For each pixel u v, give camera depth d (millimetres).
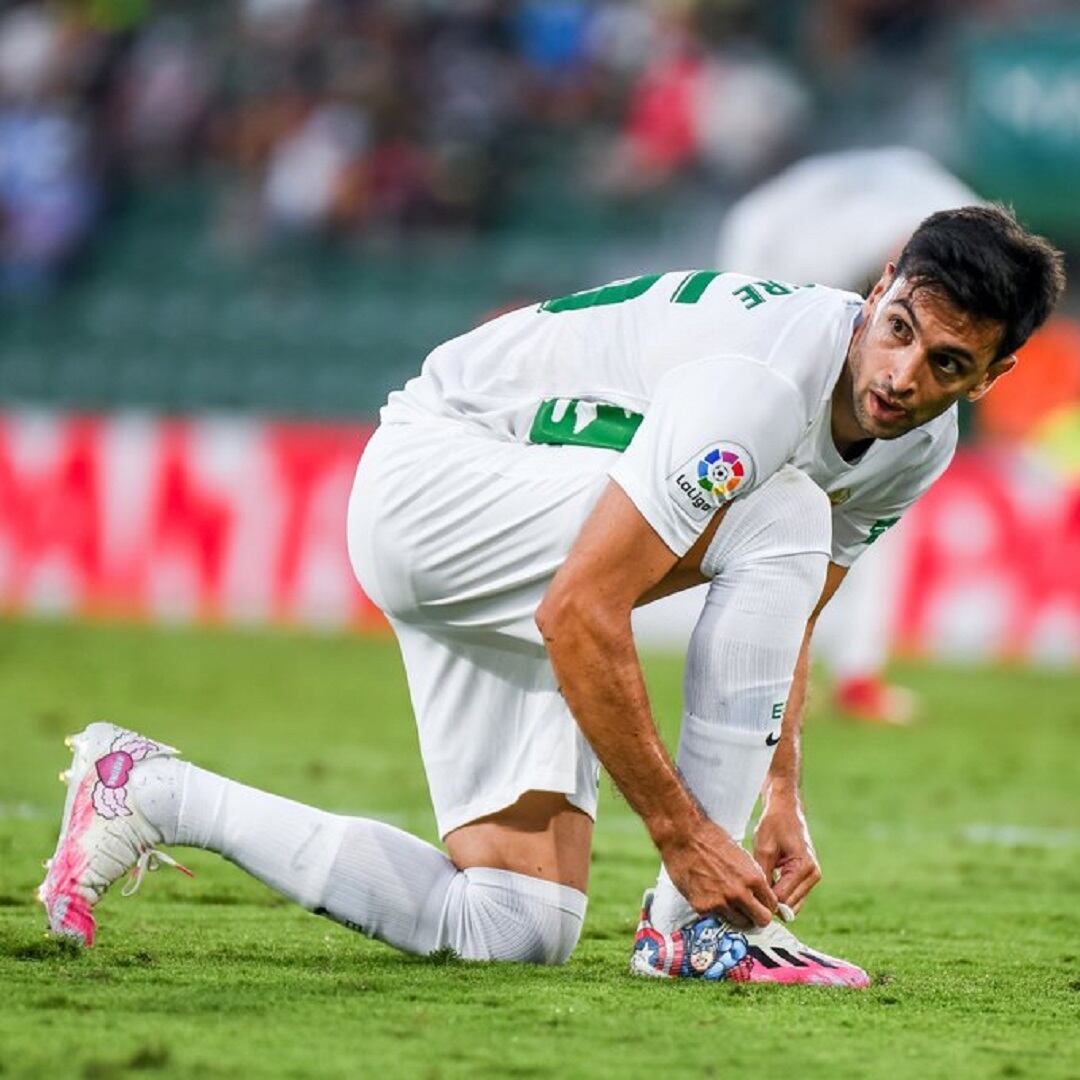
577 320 13062
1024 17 56031
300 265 59156
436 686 13266
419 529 12828
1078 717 35625
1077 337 46531
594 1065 10133
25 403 59688
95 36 62969
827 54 58062
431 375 13500
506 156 59156
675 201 57438
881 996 12609
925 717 34750
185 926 14945
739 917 12633
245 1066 9852
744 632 12445
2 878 16984
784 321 12344
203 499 47531
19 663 38031
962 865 20734
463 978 12469
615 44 59688
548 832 13195
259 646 42906
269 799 13062
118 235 61406
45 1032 10461
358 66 59469
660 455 11930
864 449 12836
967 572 44281
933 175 29781
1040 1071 10398
